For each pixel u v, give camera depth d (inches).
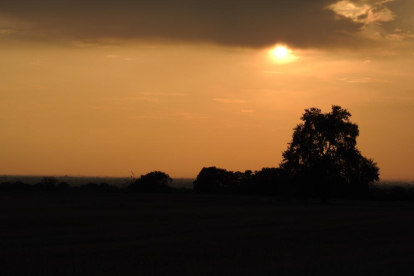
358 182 3053.6
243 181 5054.1
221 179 5162.4
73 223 1460.4
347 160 3021.7
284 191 3193.9
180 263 761.0
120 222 1508.4
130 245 951.6
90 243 986.7
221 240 1052.5
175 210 2172.7
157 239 1058.1
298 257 828.0
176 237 1101.1
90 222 1498.5
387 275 686.5
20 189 4675.2
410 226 1448.1
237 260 789.9
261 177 4800.7
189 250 892.6
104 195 3784.5
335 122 3093.0
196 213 1968.5
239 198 3713.1
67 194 3902.6
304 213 2060.8
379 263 772.6
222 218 1708.9
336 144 3088.1
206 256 828.6
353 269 720.3
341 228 1368.1
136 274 669.9
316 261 784.3
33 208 2177.7
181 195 4089.6
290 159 3144.7
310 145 3095.5
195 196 3971.5
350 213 2114.9
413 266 751.1
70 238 1061.1
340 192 3125.0
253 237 1118.4
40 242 991.0
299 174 3112.7
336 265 752.3
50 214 1809.8
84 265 733.3
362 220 1692.9
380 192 4490.7
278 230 1280.8
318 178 3063.5
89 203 2682.1
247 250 901.8
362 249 939.3
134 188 4825.3
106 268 712.4
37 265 732.0
